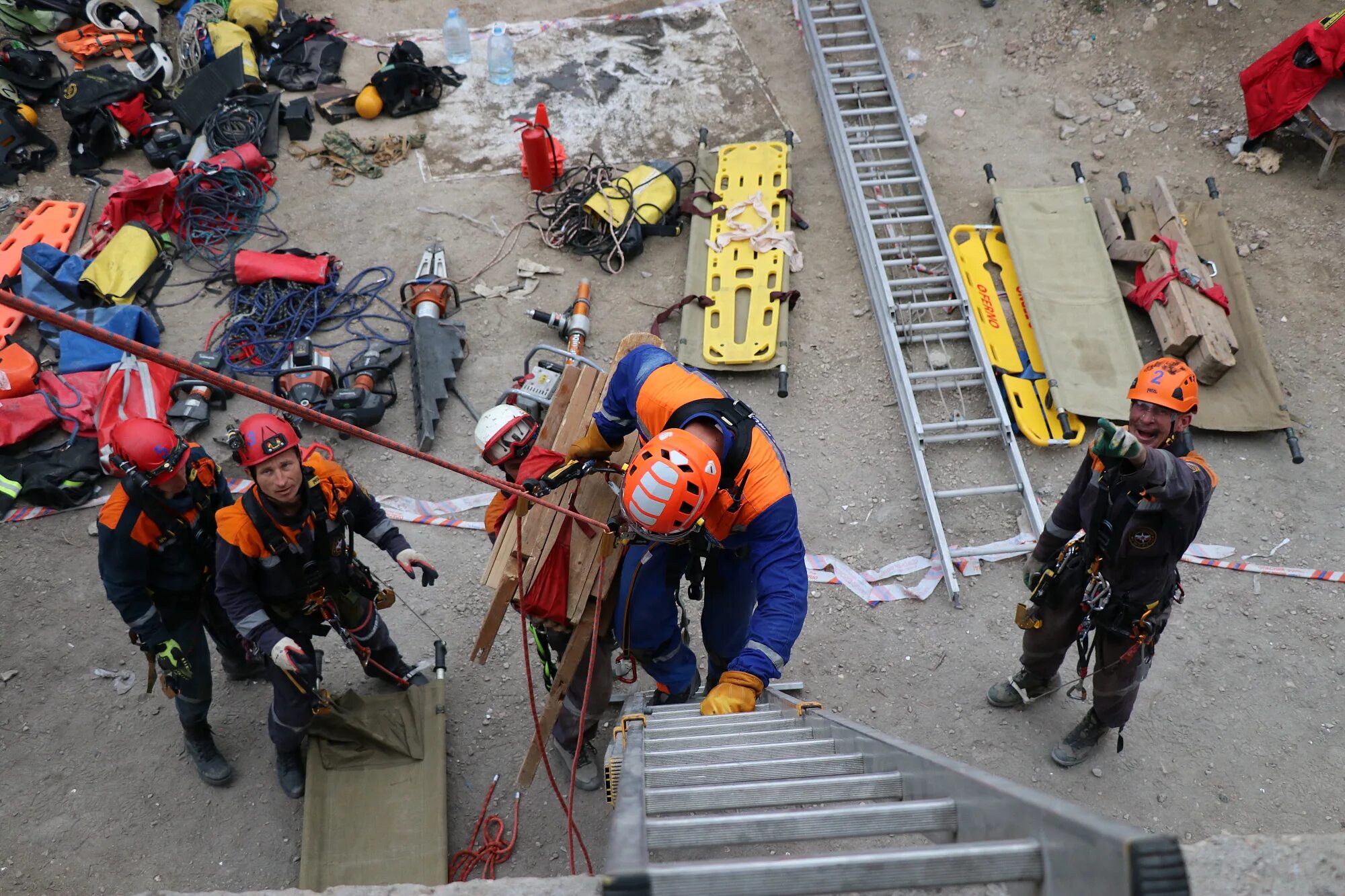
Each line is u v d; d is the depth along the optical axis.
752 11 9.15
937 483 5.79
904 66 8.50
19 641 5.12
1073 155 7.67
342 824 4.27
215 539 3.88
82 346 6.29
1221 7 8.15
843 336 6.62
